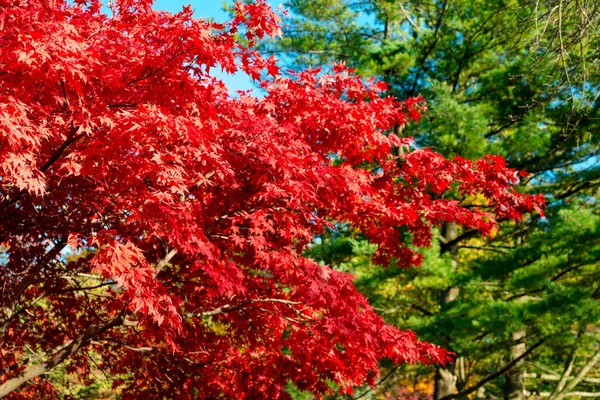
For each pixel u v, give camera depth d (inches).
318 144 237.8
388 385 753.0
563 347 470.6
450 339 478.9
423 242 315.6
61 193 209.0
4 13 132.3
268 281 257.1
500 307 429.4
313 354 265.3
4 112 134.0
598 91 306.7
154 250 259.3
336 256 629.9
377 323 249.3
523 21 302.5
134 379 306.0
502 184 260.5
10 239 259.0
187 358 285.9
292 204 205.8
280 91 228.5
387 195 276.5
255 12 188.1
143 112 155.3
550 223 503.5
